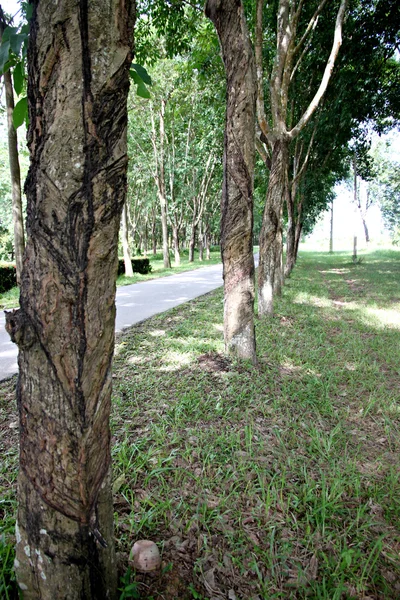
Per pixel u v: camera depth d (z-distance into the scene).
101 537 1.37
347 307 8.27
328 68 6.60
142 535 1.94
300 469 2.49
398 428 3.16
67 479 1.25
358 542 1.94
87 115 1.11
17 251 4.48
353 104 9.67
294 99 10.05
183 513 2.09
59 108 1.11
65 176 1.13
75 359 1.20
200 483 2.33
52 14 1.07
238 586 1.69
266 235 6.99
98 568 1.39
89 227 1.16
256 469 2.43
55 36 1.07
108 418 1.35
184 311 7.82
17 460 2.54
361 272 16.23
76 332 1.19
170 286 12.24
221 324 6.51
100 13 1.08
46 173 1.14
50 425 1.23
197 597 1.59
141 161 19.77
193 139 19.95
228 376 4.07
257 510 2.13
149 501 2.11
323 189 17.14
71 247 1.15
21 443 1.32
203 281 13.78
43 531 1.30
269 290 7.05
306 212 17.73
